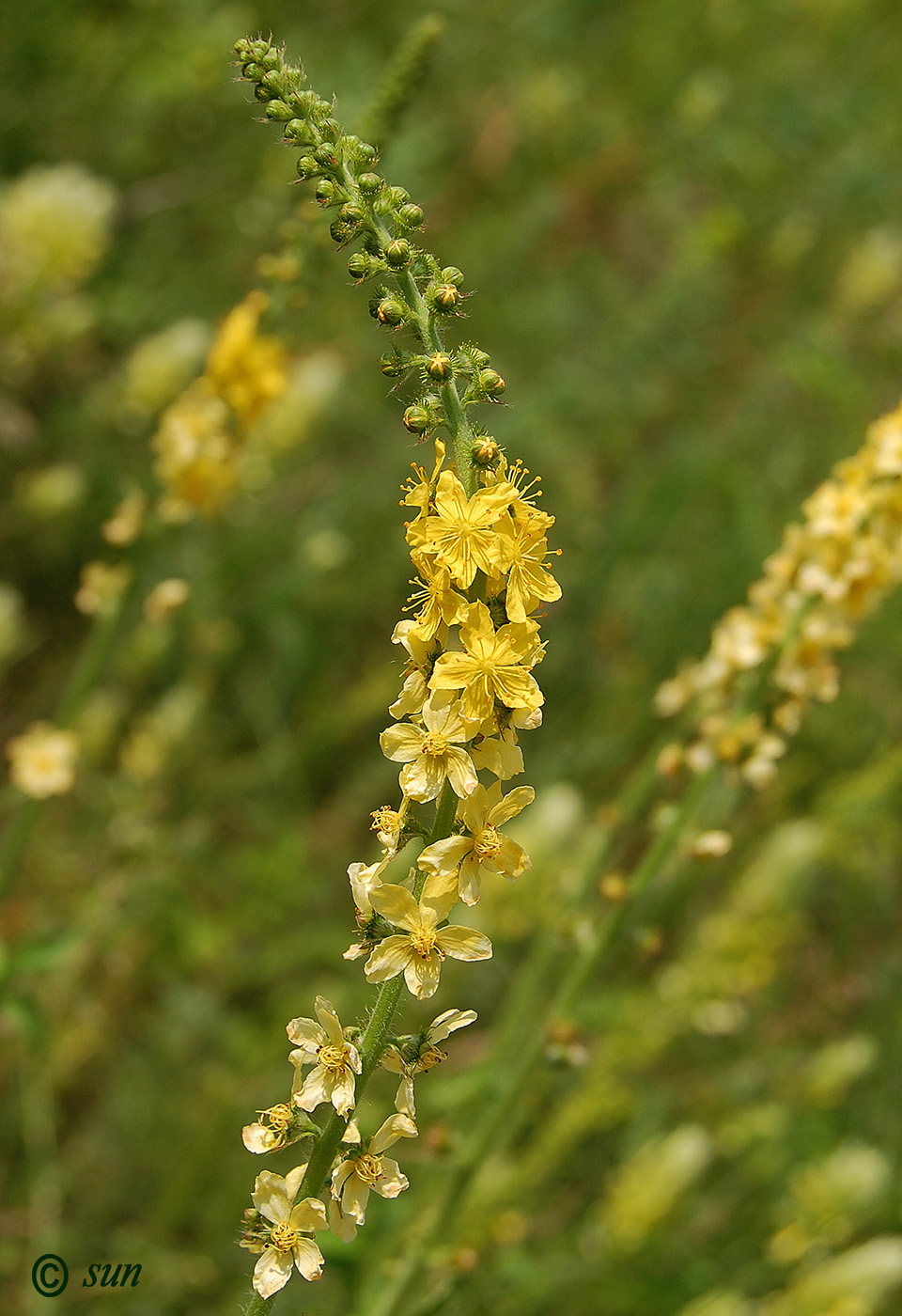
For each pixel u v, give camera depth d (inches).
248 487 16.2
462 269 24.4
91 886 17.1
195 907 17.8
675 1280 15.9
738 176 26.9
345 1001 16.5
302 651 20.7
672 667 21.1
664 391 25.2
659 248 26.8
